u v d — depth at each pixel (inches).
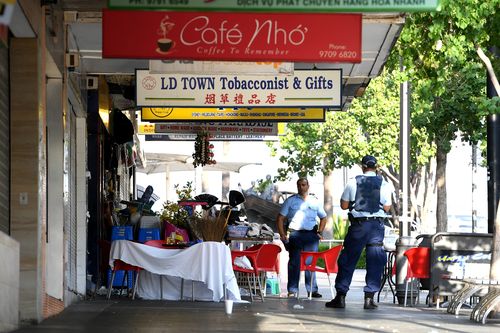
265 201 1163.3
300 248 764.6
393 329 478.9
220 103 716.7
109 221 824.9
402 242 746.2
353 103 1710.1
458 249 710.5
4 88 462.3
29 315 470.9
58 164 580.7
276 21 514.9
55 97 580.7
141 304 626.5
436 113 1403.8
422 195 2011.6
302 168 1813.5
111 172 882.1
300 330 463.5
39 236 476.1
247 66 627.2
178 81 714.2
